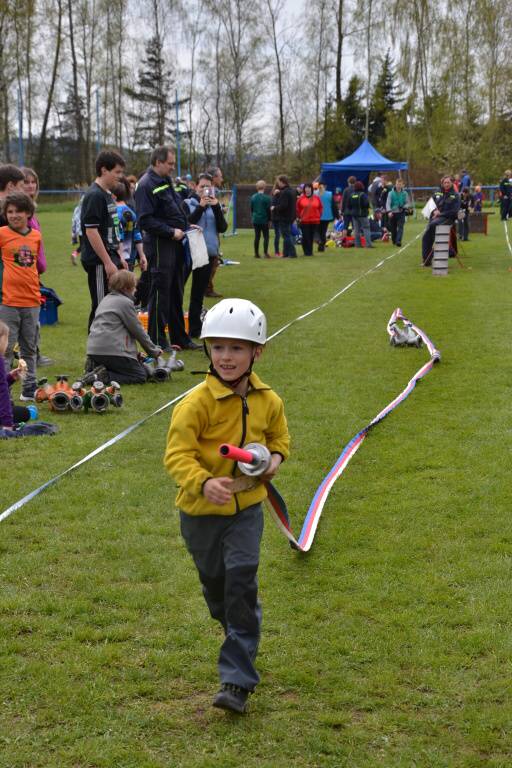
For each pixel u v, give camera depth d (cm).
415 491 552
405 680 346
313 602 408
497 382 832
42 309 1191
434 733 312
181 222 963
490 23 5825
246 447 308
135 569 443
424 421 706
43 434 677
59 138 6700
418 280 1620
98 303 889
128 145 6994
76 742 305
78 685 339
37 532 486
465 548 468
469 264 1877
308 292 1483
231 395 317
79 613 397
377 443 652
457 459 610
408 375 872
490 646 369
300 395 793
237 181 6519
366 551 467
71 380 848
